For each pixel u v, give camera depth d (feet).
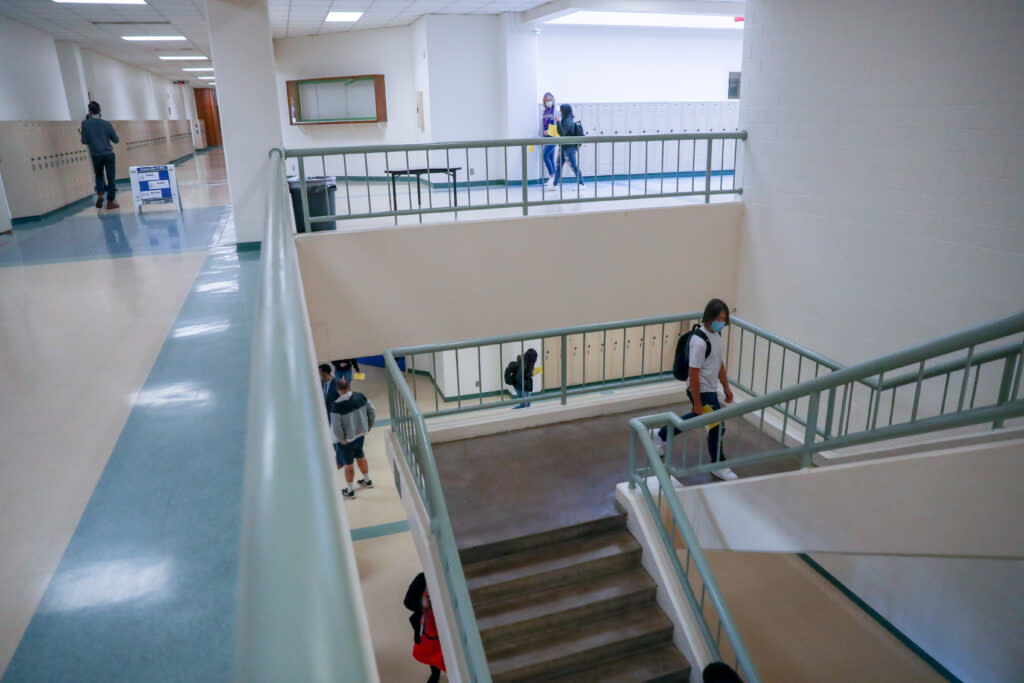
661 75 41.68
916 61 16.55
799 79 20.38
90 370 9.88
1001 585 13.94
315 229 20.94
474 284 21.26
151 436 7.69
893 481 10.21
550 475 17.70
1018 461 8.57
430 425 19.57
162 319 12.35
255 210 20.03
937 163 16.28
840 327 19.86
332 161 46.29
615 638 14.30
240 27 19.16
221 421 8.05
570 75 40.09
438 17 37.19
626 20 37.09
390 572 20.36
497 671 13.57
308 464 1.98
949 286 16.31
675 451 18.37
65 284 15.29
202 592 5.05
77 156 32.40
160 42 41.16
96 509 6.20
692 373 15.67
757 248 23.00
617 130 38.11
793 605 18.33
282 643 1.16
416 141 42.39
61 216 27.35
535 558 15.31
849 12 18.34
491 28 38.34
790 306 21.79
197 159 71.97
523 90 38.73
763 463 17.70
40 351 10.78
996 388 15.38
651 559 15.38
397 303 20.75
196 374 9.60
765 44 21.67
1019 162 14.42
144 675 4.28
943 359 16.61
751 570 19.61
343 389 23.26
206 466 6.97
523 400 19.94
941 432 16.15
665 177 39.65
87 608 4.88
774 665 16.51
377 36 42.06
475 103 39.09
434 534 13.96
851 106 18.61
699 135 22.27
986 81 14.90
